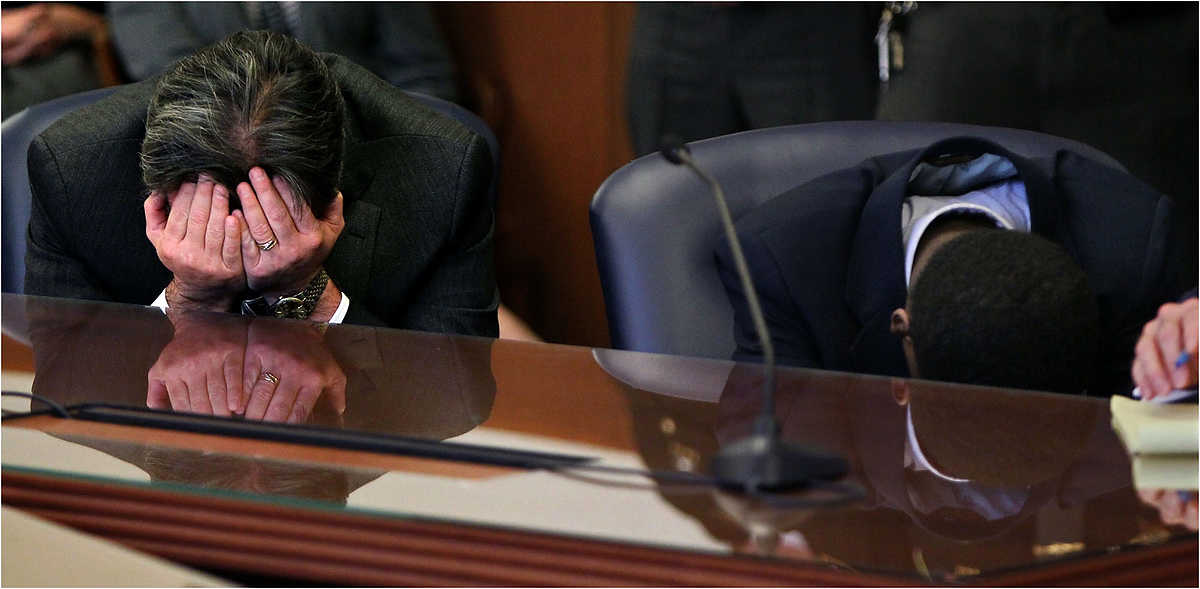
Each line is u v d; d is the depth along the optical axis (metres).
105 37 8.84
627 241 5.22
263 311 5.57
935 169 5.06
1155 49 8.92
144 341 4.50
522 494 3.05
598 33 10.73
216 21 8.63
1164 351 4.07
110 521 3.04
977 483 3.17
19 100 8.53
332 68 6.14
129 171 5.82
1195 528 2.92
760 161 5.46
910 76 8.75
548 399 3.86
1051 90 8.91
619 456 3.32
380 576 2.82
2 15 8.52
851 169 5.25
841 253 4.96
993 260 3.88
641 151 9.27
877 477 3.18
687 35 8.79
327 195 5.40
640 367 4.30
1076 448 3.48
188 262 5.32
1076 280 3.87
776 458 3.08
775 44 8.62
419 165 5.96
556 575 2.77
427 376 4.10
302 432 3.50
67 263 5.88
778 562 2.72
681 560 2.76
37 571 2.85
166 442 3.40
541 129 11.19
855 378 4.18
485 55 11.07
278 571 2.90
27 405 3.71
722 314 5.20
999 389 3.95
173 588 2.86
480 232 6.14
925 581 2.64
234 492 3.04
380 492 3.04
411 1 9.34
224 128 5.14
